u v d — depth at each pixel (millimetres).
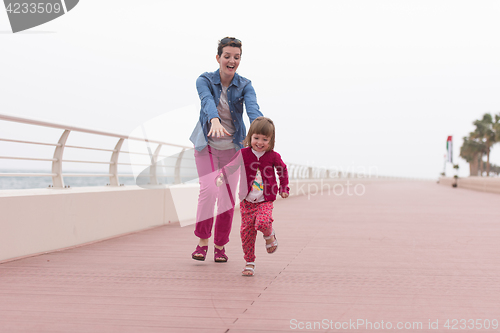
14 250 4297
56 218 4867
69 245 5094
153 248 5082
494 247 5262
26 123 4441
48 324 2381
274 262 4293
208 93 3762
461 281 3508
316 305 2799
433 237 6105
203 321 2451
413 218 8773
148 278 3551
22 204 4379
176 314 2582
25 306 2719
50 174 5031
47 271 3781
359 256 4641
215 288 3234
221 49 3795
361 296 3031
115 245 5285
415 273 3801
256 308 2719
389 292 3146
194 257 4121
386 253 4828
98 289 3174
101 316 2531
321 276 3668
